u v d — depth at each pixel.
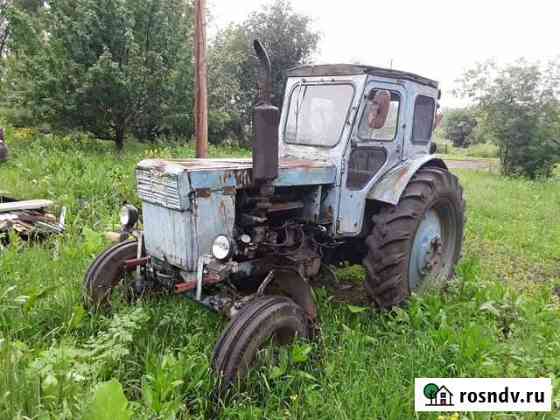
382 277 4.09
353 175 4.12
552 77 15.93
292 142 4.38
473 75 16.84
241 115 17.20
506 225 8.30
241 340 2.95
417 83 4.49
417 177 4.38
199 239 3.32
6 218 5.52
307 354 3.22
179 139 13.99
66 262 4.65
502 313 4.24
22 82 12.34
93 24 11.31
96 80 11.09
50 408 2.54
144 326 3.53
